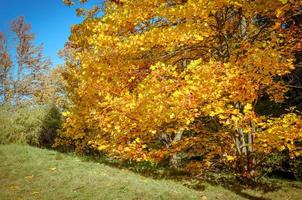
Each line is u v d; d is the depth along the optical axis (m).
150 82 6.94
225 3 7.05
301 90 12.05
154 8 7.49
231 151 8.84
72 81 11.26
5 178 8.19
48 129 14.12
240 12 8.29
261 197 8.15
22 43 29.31
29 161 9.42
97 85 7.82
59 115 14.69
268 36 8.70
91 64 7.80
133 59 8.26
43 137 14.20
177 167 11.74
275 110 12.96
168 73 7.00
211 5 6.89
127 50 7.40
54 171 8.52
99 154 13.58
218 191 8.10
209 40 8.74
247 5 7.61
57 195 6.98
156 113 6.61
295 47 7.97
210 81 6.59
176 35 7.03
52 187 7.46
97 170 8.77
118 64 7.89
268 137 6.96
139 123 7.18
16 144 12.42
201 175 9.72
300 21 10.12
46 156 10.11
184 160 13.49
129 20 7.39
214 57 9.12
